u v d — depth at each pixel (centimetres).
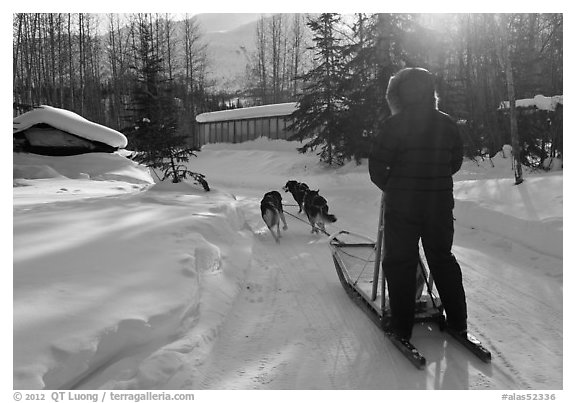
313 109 2256
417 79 333
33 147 1920
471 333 356
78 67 3956
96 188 1395
